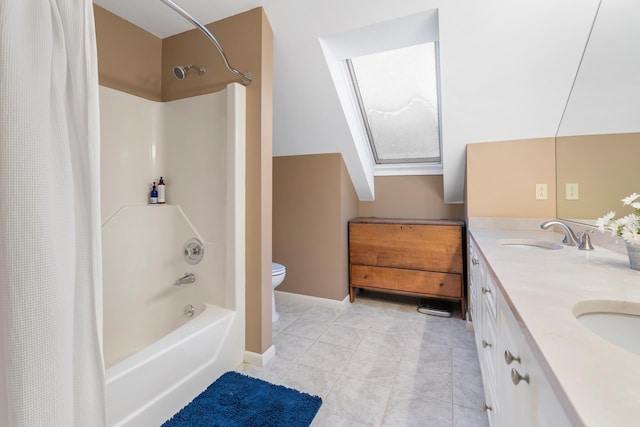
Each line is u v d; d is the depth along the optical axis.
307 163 2.87
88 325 0.78
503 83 1.82
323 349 1.95
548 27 1.53
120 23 1.90
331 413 1.35
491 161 2.14
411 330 2.26
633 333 0.66
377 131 2.83
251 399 1.39
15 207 0.61
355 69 2.29
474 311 1.90
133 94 1.97
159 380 1.23
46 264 0.64
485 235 1.83
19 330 0.60
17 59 0.62
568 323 0.56
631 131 1.10
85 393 0.76
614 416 0.32
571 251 1.30
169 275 1.92
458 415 1.34
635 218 0.97
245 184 1.76
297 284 2.93
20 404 0.59
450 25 1.63
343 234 2.82
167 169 1.97
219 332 1.58
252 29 1.76
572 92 1.70
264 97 1.75
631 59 1.10
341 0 1.61
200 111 1.85
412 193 3.12
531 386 0.61
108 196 1.78
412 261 2.68
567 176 1.78
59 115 0.72
